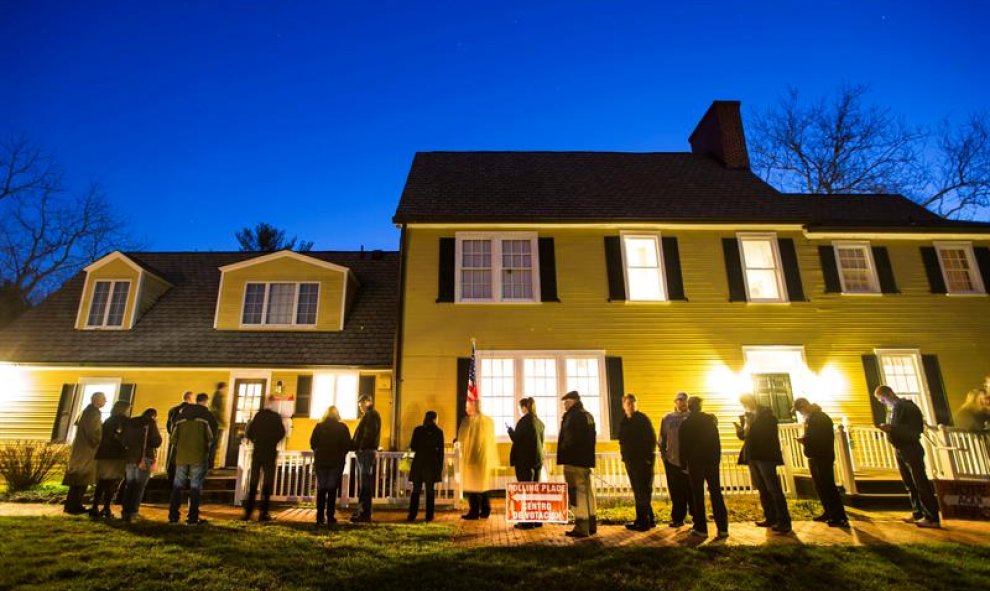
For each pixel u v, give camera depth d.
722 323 13.52
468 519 8.42
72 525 7.35
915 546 6.59
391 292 16.83
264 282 15.85
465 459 8.66
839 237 14.59
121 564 5.76
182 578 5.46
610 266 13.82
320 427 8.19
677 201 15.27
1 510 9.00
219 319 15.48
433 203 14.72
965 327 13.95
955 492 7.88
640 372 13.01
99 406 8.90
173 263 18.41
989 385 11.27
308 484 10.56
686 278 13.88
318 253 19.05
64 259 28.55
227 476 11.51
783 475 10.81
